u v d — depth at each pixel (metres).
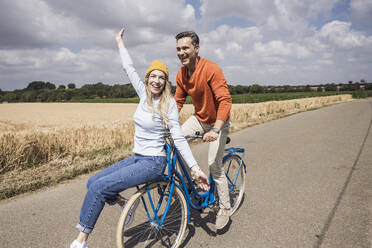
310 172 4.23
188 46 2.19
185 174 2.34
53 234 2.52
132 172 1.80
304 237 2.36
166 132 1.97
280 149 6.07
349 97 51.25
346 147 5.95
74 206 3.15
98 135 6.35
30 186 3.74
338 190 3.42
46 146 5.34
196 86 2.35
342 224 2.56
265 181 3.90
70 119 19.77
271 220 2.71
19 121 18.33
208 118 2.52
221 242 2.35
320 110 19.78
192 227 2.65
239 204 3.14
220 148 2.47
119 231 1.81
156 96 1.98
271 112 17.53
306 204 3.05
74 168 4.63
